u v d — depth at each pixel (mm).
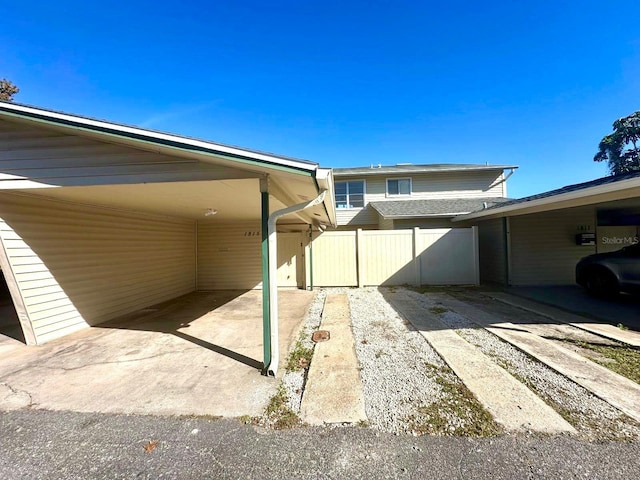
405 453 2090
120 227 6676
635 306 6559
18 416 2648
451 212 11711
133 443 2264
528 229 9695
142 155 3801
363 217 15391
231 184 3943
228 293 9422
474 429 2336
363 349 4215
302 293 9070
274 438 2303
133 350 4367
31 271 4746
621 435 2219
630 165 26562
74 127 3486
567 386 3006
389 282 10008
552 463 1947
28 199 4754
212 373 3539
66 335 5180
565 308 6484
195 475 1936
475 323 5438
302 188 4367
